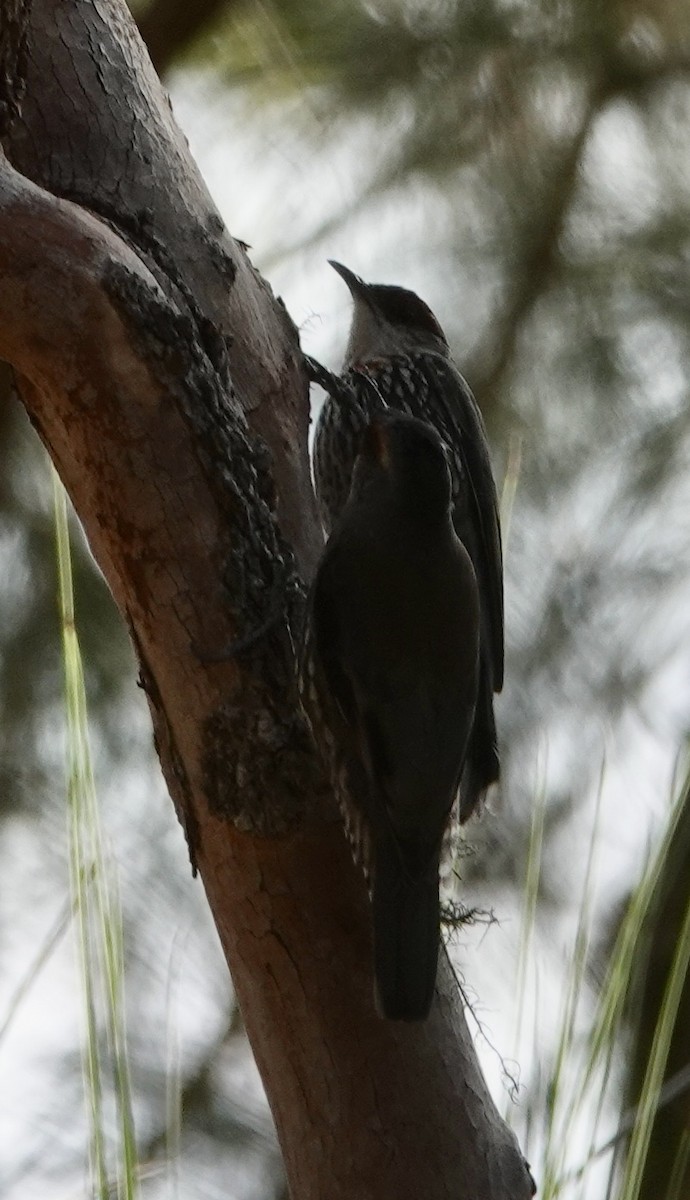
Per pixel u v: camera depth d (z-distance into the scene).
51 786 10.02
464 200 10.81
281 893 5.45
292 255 10.43
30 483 10.19
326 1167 5.33
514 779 9.83
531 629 10.20
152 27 10.16
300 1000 5.41
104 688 10.04
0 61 6.08
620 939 4.80
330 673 5.65
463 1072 5.39
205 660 5.52
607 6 10.56
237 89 10.71
